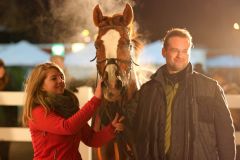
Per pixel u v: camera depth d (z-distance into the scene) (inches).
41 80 120.1
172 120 116.0
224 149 114.0
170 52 116.4
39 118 116.8
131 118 134.0
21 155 189.5
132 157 133.9
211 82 116.6
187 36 117.2
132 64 137.9
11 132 188.2
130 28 137.1
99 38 134.4
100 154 144.2
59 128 115.0
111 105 136.1
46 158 118.0
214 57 477.4
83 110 116.5
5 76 253.9
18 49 475.2
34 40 538.9
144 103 121.8
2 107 204.7
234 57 472.1
